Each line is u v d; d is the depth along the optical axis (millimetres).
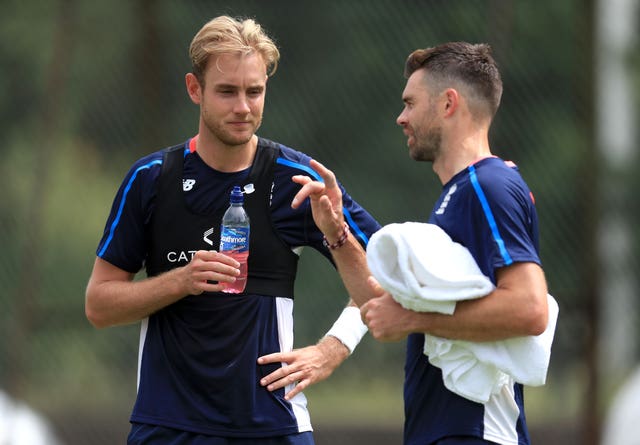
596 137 27297
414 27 29203
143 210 15516
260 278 15469
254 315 15359
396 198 29328
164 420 15242
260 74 14875
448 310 13117
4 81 38844
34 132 37781
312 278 28375
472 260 13234
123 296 15148
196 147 15602
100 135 30688
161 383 15391
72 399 29125
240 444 15258
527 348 13258
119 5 34500
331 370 15734
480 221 13250
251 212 15484
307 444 15633
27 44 39406
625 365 28719
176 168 15516
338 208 14828
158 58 30594
